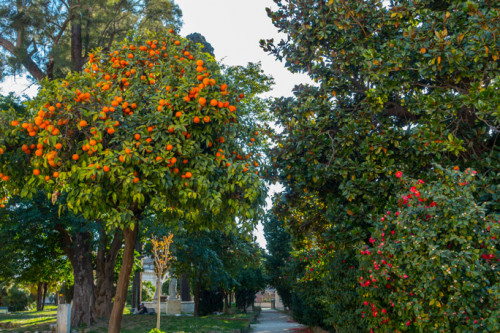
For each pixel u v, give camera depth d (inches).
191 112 235.3
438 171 243.9
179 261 863.7
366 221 311.3
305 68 420.2
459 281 206.5
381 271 233.1
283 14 411.8
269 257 1336.1
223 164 253.4
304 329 806.5
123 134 233.1
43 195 644.7
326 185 378.0
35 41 714.8
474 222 207.3
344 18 365.1
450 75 325.7
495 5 291.1
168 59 272.5
